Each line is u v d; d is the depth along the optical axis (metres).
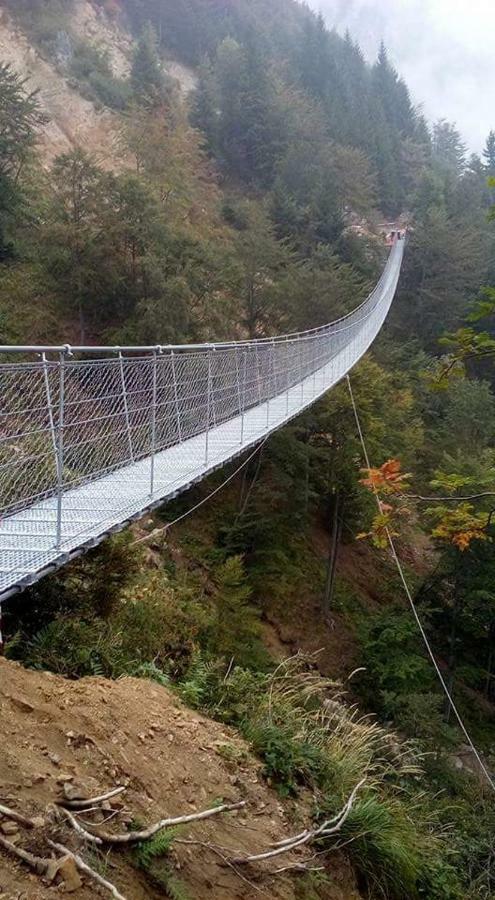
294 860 2.63
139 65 32.47
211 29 46.28
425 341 29.94
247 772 3.01
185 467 5.44
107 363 3.92
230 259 17.45
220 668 5.41
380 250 33.09
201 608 9.04
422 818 4.60
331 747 3.86
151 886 2.03
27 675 2.77
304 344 12.24
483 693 14.01
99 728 2.57
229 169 33.09
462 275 31.12
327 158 33.97
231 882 2.29
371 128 47.84
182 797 2.53
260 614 11.84
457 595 13.36
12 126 17.33
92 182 15.27
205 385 6.62
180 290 14.05
